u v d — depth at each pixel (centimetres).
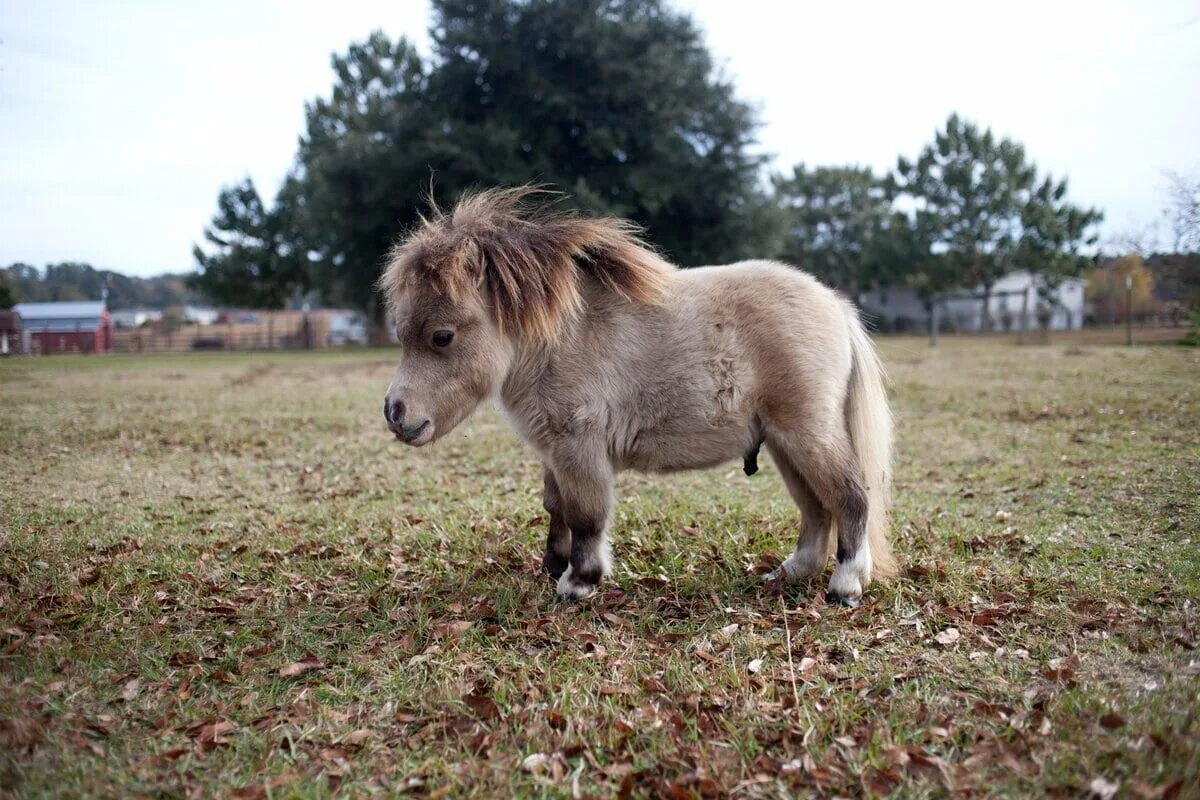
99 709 305
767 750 272
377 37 4706
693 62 2942
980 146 4197
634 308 402
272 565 468
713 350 392
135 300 6612
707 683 315
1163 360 1589
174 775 265
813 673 323
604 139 2783
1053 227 4084
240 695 321
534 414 405
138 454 830
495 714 298
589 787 254
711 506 577
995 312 4681
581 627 374
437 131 2727
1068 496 583
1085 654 329
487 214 418
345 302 4053
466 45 2853
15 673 326
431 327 381
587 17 2817
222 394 1391
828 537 435
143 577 439
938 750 266
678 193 2944
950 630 355
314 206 3077
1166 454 690
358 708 307
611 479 409
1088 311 4359
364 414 1115
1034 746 262
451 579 443
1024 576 423
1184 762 244
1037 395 1146
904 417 1014
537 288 388
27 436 916
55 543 500
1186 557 432
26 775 257
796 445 395
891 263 4772
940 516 548
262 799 253
